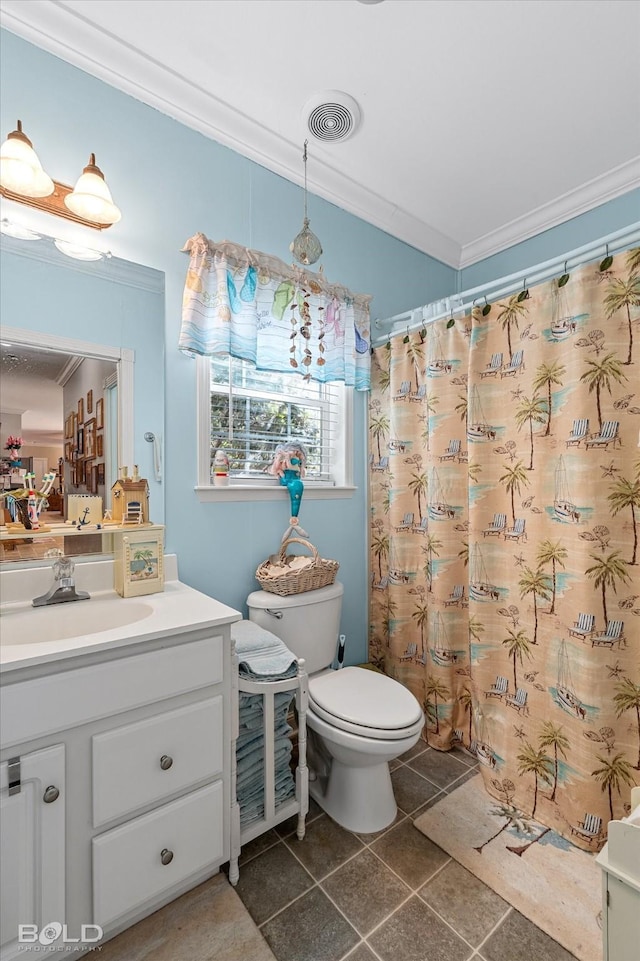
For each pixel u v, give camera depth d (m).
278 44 1.39
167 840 1.09
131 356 1.48
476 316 1.72
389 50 1.41
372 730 1.34
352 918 1.15
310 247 1.58
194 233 1.63
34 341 1.32
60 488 1.36
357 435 2.22
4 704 0.87
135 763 1.04
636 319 1.32
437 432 1.87
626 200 2.01
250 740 1.35
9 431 1.29
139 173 1.50
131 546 1.36
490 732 1.67
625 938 0.82
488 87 1.55
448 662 1.86
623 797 1.35
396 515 2.07
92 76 1.41
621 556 1.36
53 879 0.93
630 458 1.34
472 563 1.72
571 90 1.56
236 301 1.63
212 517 1.68
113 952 1.06
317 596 1.73
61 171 1.35
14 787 0.89
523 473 1.59
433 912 1.17
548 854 1.36
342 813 1.48
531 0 1.26
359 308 2.06
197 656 1.13
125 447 1.47
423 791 1.64
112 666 1.00
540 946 1.08
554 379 1.50
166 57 1.43
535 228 2.31
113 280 1.45
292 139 1.77
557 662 1.48
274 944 1.09
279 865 1.31
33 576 1.29
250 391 1.90
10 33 1.28
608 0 1.26
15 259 1.29
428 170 1.96
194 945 1.08
